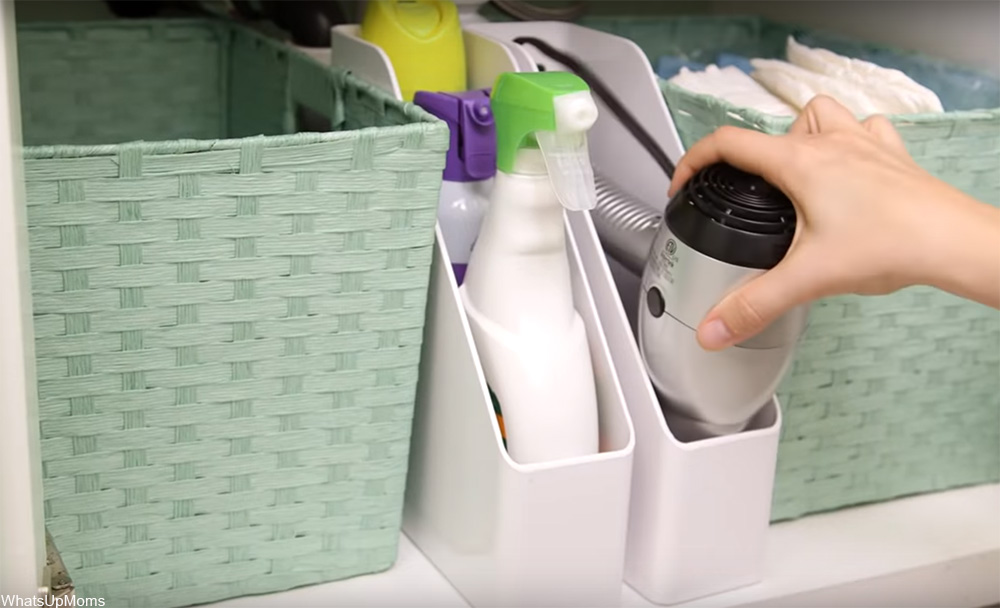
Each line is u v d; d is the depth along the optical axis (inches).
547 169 21.5
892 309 26.3
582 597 23.0
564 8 33.9
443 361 23.8
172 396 22.0
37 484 16.6
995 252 19.2
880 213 19.7
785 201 21.2
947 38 30.7
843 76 28.0
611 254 25.9
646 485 23.7
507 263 22.3
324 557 24.5
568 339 22.6
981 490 29.7
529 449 22.2
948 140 25.0
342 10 32.9
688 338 22.0
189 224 20.8
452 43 28.1
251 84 31.8
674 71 32.0
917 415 28.0
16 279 15.1
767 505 24.4
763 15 36.7
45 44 31.4
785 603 24.8
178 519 23.0
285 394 22.8
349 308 22.6
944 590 26.8
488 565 22.9
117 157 19.8
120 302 20.9
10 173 14.8
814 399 26.4
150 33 32.5
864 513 28.3
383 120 24.2
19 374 15.4
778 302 20.0
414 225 22.5
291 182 21.2
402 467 24.6
